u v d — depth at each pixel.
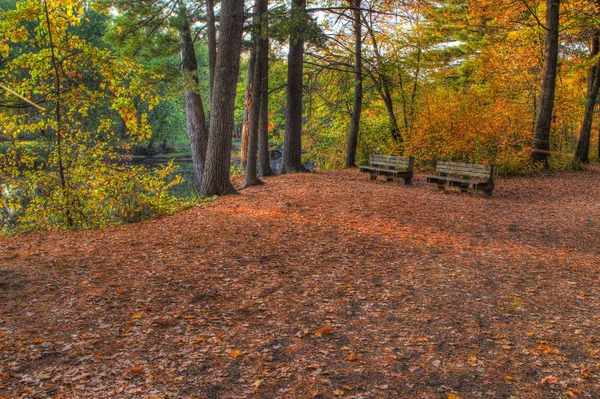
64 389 3.29
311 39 13.85
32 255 6.57
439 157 17.66
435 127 17.48
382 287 5.61
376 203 10.62
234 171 22.52
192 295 5.24
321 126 26.25
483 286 5.65
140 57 15.40
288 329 4.45
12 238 7.88
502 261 6.66
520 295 5.35
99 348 3.92
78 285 5.39
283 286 5.60
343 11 18.86
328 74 22.61
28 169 9.55
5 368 3.51
